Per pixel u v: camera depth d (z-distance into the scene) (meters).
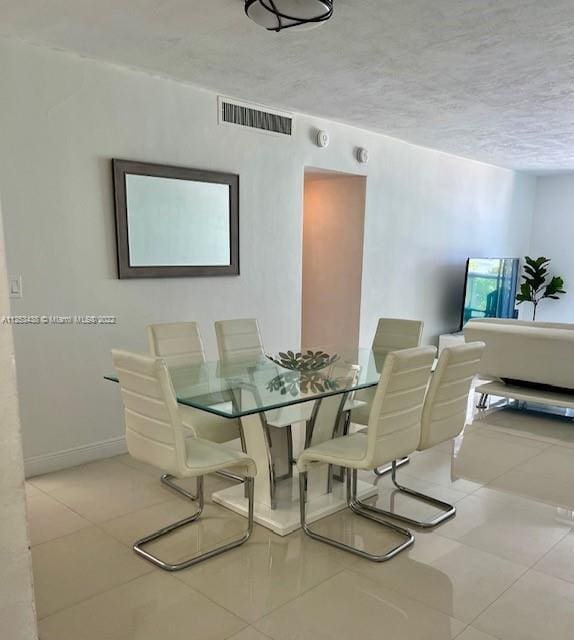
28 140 3.13
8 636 1.53
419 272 6.44
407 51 3.07
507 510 2.95
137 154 3.63
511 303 7.95
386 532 2.70
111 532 2.67
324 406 3.06
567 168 7.61
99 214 3.48
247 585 2.25
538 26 2.70
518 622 2.04
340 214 5.78
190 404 2.48
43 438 3.38
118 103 3.49
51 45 3.10
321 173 5.28
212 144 4.06
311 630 1.98
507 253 8.20
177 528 2.71
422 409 2.62
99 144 3.43
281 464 3.00
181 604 2.12
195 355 3.52
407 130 5.26
